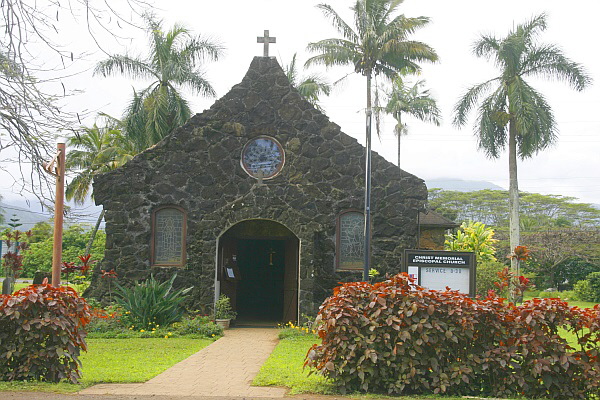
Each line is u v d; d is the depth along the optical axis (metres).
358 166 18.12
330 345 8.79
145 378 9.74
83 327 9.67
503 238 54.47
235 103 18.45
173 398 8.27
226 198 18.16
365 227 16.27
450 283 13.18
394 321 8.62
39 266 34.31
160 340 14.55
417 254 13.23
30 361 8.77
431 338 8.59
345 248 18.03
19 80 7.86
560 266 51.16
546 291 46.72
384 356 8.59
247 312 22.39
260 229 19.00
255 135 18.41
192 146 18.36
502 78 32.19
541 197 71.56
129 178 18.31
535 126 30.84
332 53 31.38
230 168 18.25
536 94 31.50
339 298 8.88
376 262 17.89
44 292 9.07
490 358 8.63
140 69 29.64
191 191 18.23
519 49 31.30
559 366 8.60
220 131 18.38
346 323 8.62
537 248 49.19
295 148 18.20
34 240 35.38
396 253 17.89
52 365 8.86
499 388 8.66
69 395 8.18
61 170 11.04
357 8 31.45
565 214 70.44
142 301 15.85
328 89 39.06
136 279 17.97
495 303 8.91
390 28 30.59
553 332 8.73
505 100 32.12
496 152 32.62
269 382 9.41
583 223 68.06
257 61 18.62
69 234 36.16
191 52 31.56
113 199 18.28
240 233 18.97
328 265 17.84
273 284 24.48
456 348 8.83
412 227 17.94
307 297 16.70
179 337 15.01
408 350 8.62
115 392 8.67
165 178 18.30
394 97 45.56
